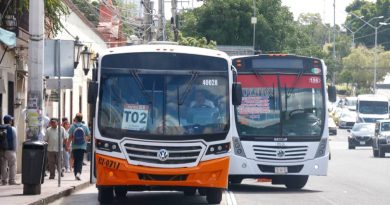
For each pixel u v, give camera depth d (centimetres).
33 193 2294
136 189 2062
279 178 2702
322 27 14350
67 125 3341
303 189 2717
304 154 2616
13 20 3006
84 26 4762
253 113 2623
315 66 2672
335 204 2181
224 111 2025
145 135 1981
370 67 12256
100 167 1994
